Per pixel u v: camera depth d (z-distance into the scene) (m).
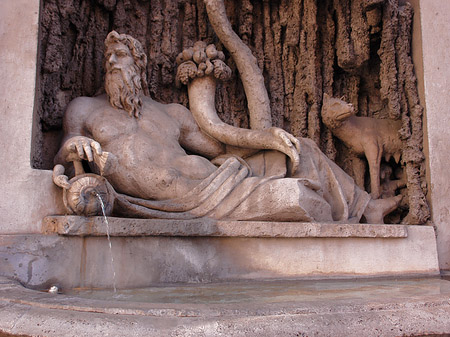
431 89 4.37
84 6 4.47
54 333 1.64
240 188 3.51
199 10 4.98
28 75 3.36
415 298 2.00
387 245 3.75
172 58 4.78
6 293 2.11
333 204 3.95
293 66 5.06
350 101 5.11
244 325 1.64
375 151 4.62
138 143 3.74
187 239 3.26
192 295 2.57
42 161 3.78
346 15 4.89
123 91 3.88
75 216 2.87
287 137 3.74
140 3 4.84
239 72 4.69
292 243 3.46
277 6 5.16
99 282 2.89
